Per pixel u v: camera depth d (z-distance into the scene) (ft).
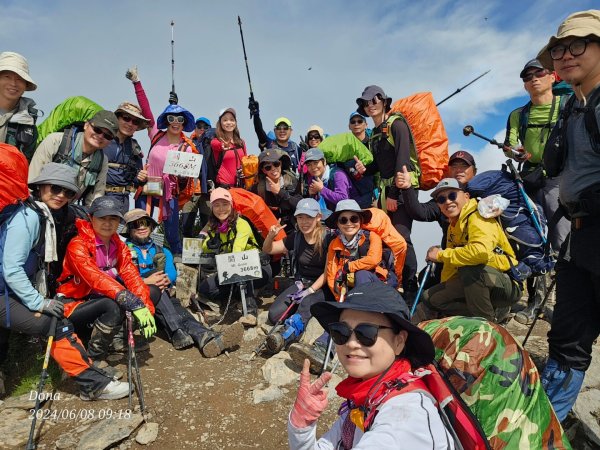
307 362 6.10
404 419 5.03
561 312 10.10
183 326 16.58
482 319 7.86
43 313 12.31
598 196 8.82
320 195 22.16
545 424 6.75
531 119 17.79
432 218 19.56
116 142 18.79
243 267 18.51
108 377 12.91
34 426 10.63
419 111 20.62
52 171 13.51
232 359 15.66
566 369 10.01
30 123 15.74
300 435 6.07
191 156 20.44
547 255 14.20
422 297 17.63
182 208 25.20
